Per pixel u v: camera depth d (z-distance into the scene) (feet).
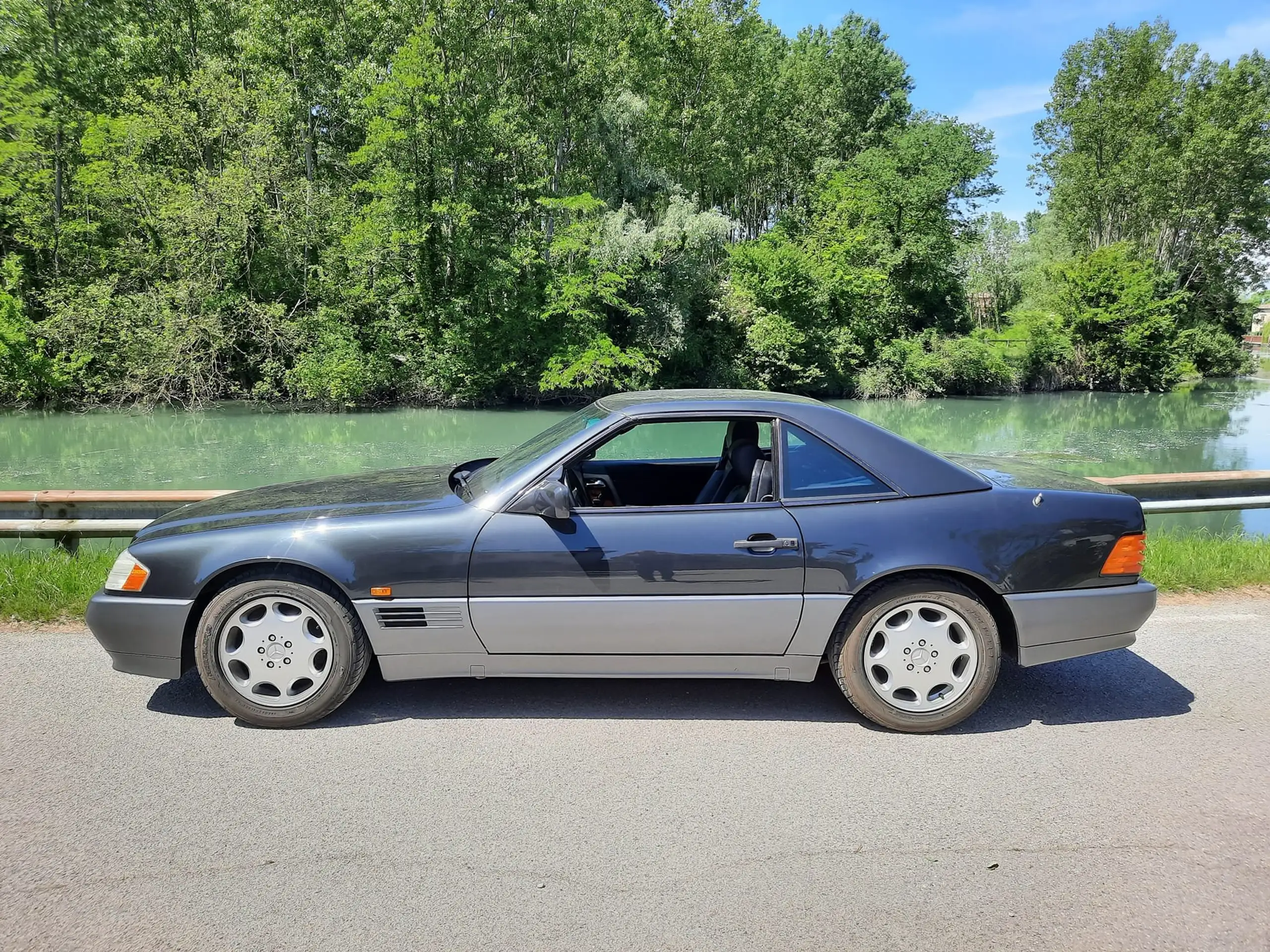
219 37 127.03
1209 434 91.97
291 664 11.93
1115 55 189.67
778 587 11.89
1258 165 176.35
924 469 12.28
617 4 138.41
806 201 186.39
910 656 12.03
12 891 8.13
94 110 105.70
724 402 12.66
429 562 11.81
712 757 11.31
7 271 92.38
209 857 8.79
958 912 8.02
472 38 113.60
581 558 11.79
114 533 19.94
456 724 12.26
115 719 12.25
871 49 209.05
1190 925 7.82
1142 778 10.78
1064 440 86.33
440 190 112.68
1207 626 17.03
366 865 8.70
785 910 8.03
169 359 96.22
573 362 109.09
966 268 195.83
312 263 113.39
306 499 13.14
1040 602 12.07
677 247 117.70
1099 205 187.42
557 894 8.24
